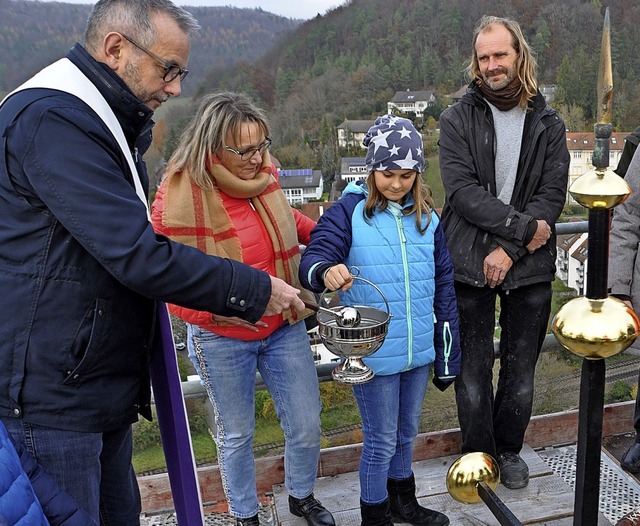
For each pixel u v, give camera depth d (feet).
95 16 5.16
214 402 7.45
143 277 4.85
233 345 7.22
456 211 8.38
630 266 8.43
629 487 8.82
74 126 4.78
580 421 2.86
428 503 8.49
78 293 5.06
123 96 5.24
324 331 6.05
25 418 5.09
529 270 8.30
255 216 7.36
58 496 4.92
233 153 6.92
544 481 8.83
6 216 4.95
